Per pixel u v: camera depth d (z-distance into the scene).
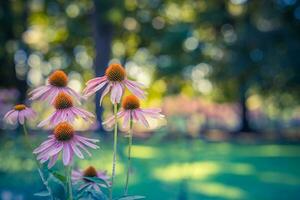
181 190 7.05
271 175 11.07
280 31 19.92
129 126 2.01
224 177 10.59
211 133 23.58
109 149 7.20
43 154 1.76
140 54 22.94
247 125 26.16
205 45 21.81
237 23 22.02
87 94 1.96
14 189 6.13
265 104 24.45
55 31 21.70
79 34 20.20
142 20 20.92
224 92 24.89
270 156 15.41
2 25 18.36
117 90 1.92
